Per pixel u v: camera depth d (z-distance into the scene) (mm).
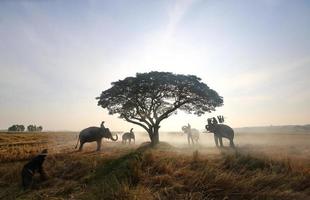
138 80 24281
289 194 6641
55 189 8523
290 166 8977
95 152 16734
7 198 8078
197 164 9586
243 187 7047
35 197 7863
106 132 19422
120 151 16172
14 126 161000
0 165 12797
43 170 9961
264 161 9609
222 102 26609
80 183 8977
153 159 9570
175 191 7016
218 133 20750
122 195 6551
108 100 25500
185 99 25828
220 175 7633
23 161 13945
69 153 15648
